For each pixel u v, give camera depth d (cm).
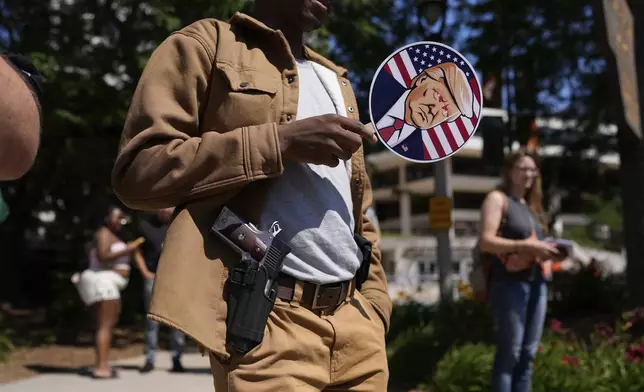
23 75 111
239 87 185
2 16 1067
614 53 822
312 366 183
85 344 1070
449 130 208
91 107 1063
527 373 459
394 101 207
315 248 188
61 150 1148
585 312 1096
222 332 173
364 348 193
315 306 188
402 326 880
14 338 1081
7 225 1498
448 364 632
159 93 182
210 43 190
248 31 199
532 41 1468
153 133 176
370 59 1265
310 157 176
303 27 209
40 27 1070
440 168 1008
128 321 1285
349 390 192
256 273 175
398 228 4856
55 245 1733
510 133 1121
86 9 1064
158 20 995
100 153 1172
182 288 170
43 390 673
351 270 196
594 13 818
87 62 1040
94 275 761
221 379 180
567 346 654
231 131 178
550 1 1439
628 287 902
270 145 174
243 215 186
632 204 896
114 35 1065
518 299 442
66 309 1223
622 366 588
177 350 802
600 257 2347
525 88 1483
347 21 1149
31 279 1750
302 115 196
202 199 179
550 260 446
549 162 1738
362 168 213
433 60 209
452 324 799
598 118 1544
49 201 1391
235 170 172
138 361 902
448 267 995
